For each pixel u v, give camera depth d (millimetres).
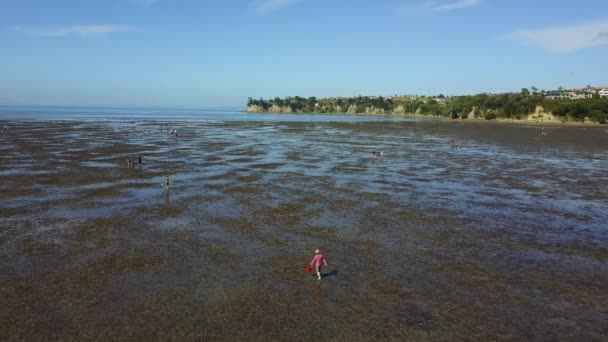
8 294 22562
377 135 131000
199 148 88312
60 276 24859
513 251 30031
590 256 29281
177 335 18953
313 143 102875
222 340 18641
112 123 180875
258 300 22297
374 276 25484
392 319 20562
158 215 37719
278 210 39844
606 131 157250
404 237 32688
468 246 30875
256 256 28406
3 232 32625
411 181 55094
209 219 36688
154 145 92562
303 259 28031
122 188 48500
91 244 30250
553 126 190000
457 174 60844
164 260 27453
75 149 82875
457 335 19219
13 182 50906
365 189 49750
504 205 43156
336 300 22406
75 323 19812
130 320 20125
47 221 35625
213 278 24859
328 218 37531
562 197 47219
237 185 50906
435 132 147000
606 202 45188
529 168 67625
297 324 20016
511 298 22844
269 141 106562
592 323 20406
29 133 117812
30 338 18562
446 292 23453
